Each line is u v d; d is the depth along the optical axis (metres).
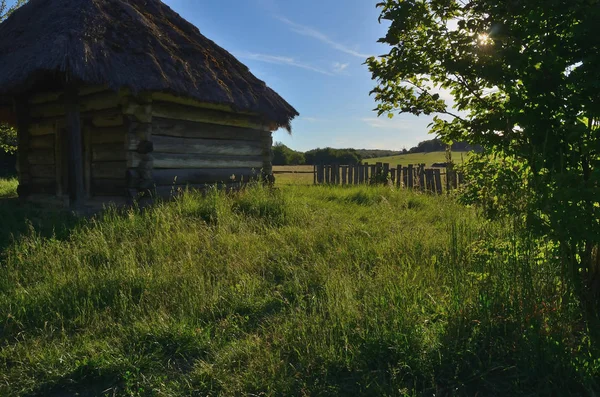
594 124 2.75
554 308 2.77
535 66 2.77
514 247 3.03
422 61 3.33
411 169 13.94
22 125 8.95
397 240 5.03
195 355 2.99
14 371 2.81
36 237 5.29
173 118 7.88
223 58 9.83
